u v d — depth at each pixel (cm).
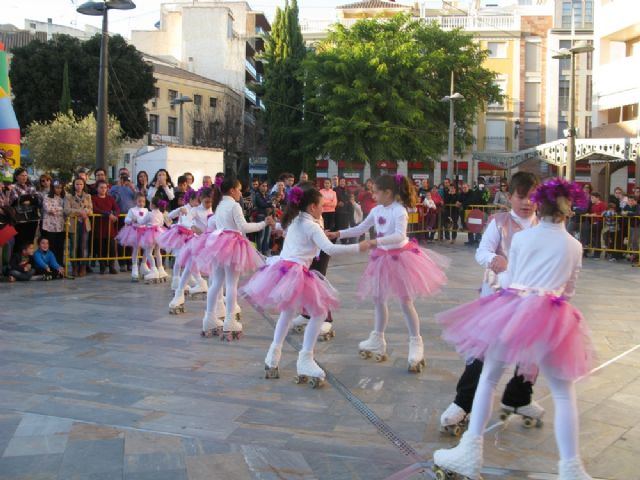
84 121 3516
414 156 3453
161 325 805
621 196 1891
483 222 1941
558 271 376
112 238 1259
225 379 592
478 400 384
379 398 544
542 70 4606
